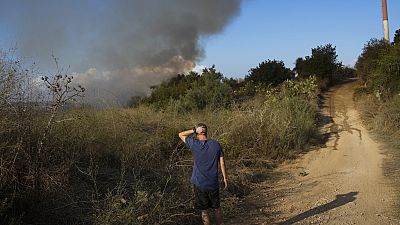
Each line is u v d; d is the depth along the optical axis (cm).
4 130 619
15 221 562
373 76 2625
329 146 1648
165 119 1418
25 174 620
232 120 1413
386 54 2594
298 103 2238
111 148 908
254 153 1302
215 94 2116
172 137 1125
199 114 1761
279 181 1103
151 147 1001
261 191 993
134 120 1245
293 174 1189
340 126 2134
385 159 1338
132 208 638
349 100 3042
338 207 845
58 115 795
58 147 724
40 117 702
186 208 756
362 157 1402
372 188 989
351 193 952
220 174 998
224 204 822
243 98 2366
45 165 671
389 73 2428
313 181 1094
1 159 586
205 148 682
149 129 1220
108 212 623
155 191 745
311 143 1683
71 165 731
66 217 637
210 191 676
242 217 792
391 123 1888
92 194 678
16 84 659
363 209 827
